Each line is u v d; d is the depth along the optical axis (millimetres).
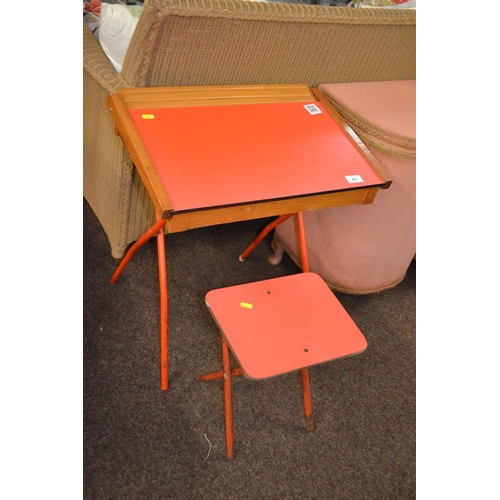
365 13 1488
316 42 1508
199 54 1389
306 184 1271
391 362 1763
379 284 1896
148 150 1219
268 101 1489
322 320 1336
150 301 1762
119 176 1599
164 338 1444
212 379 1500
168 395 1512
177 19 1260
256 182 1233
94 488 1284
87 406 1437
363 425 1564
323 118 1499
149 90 1366
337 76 1665
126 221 1739
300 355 1237
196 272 1907
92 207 1945
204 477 1358
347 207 1662
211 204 1151
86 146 1788
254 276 1950
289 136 1396
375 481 1439
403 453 1519
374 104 1552
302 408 1567
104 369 1532
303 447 1476
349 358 1744
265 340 1257
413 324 1915
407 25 1579
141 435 1406
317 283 1443
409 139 1428
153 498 1295
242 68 1491
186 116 1347
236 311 1315
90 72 1499
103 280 1789
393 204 1614
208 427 1464
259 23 1371
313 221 1784
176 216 1154
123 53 1513
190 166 1218
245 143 1326
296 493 1373
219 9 1278
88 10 1672
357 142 1443
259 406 1545
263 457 1431
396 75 1765
